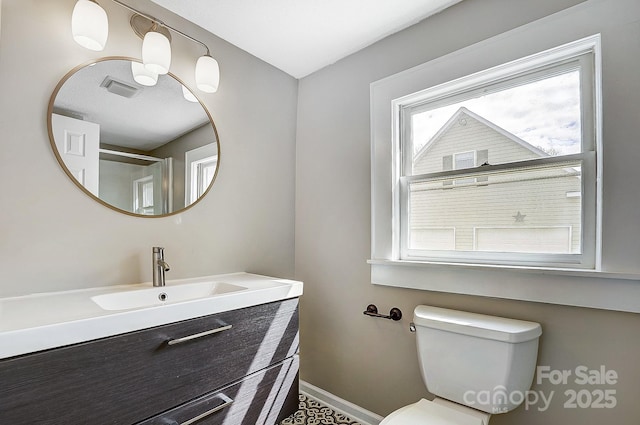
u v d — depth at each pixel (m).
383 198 1.63
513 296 1.22
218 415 1.10
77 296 1.10
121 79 1.33
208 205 1.61
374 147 1.67
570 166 1.18
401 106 1.64
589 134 1.15
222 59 1.69
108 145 1.29
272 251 1.93
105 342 0.85
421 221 1.56
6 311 0.90
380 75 1.68
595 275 1.05
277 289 1.32
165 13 1.47
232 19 1.53
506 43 1.28
